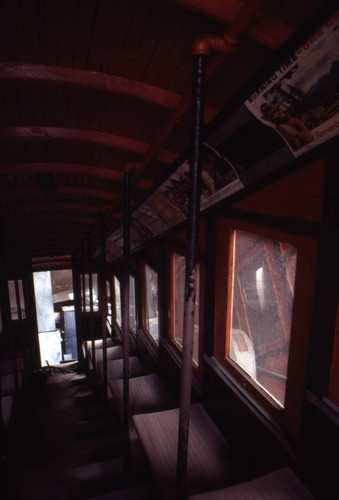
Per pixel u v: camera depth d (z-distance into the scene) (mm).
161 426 3844
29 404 8531
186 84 2670
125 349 4398
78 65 2549
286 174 2629
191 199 2111
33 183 5637
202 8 1718
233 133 2666
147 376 5965
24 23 2141
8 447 5598
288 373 2814
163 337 6320
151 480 3746
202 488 3021
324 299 2355
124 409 4473
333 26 1549
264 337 4938
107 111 3324
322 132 2035
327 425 2391
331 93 1795
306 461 2611
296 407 2730
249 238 4996
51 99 3127
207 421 3941
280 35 1851
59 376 12828
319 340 2422
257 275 5066
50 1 1971
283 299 4547
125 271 4387
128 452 4516
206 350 4340
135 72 2592
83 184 5805
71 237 11195
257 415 3227
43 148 4309
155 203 4867
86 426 7098
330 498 2387
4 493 4664
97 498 3625
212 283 4121
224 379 3834
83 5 2008
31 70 2516
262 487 2525
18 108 3258
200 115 2000
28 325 10805
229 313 3859
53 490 4641
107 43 2318
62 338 19859
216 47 1867
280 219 2750
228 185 3281
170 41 2293
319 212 2363
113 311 12430
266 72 2035
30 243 10906
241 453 3586
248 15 1600
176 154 3873
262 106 2240
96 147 4277
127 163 4184
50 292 18703
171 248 5633
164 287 6141
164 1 1961
